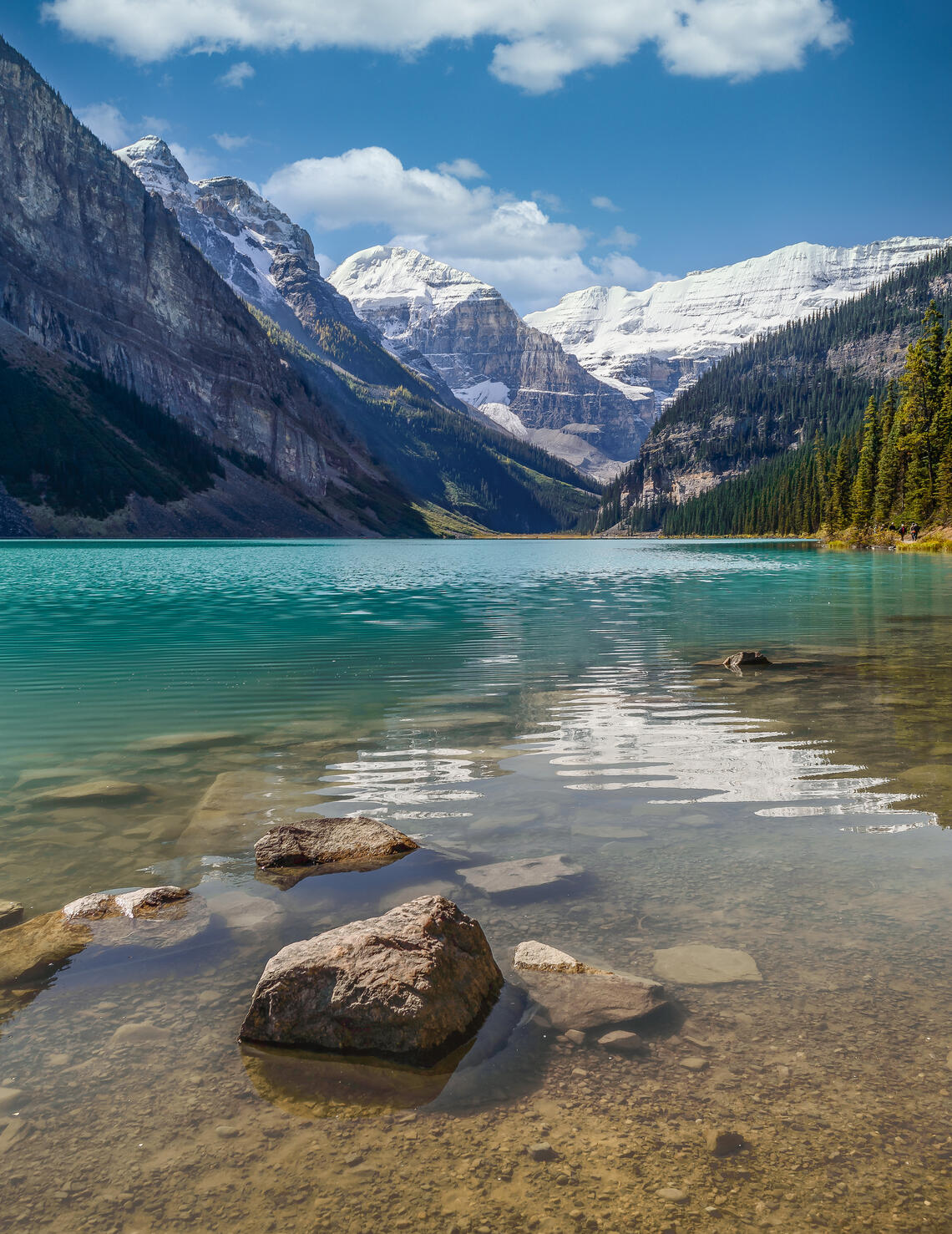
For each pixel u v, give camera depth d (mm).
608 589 40094
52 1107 3502
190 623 24344
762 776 8430
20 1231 2830
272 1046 3982
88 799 7965
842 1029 3973
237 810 7539
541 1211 2900
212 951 4883
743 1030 3990
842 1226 2812
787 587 41469
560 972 4508
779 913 5234
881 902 5371
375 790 8125
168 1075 3736
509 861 6176
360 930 4434
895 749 9500
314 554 90125
